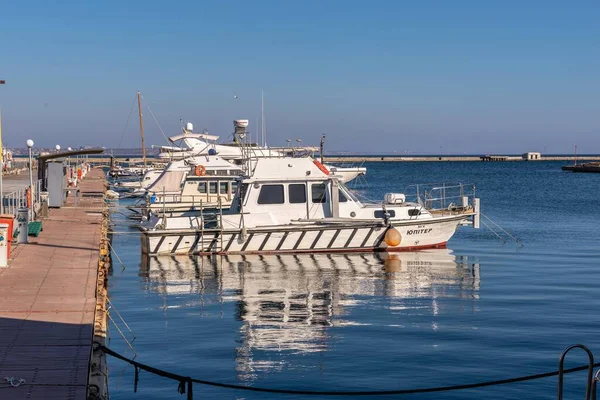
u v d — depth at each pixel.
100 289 16.19
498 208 51.44
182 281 22.28
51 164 34.88
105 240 24.50
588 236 34.84
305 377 12.91
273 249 26.52
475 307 18.75
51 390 8.70
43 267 18.16
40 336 11.27
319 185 26.89
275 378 12.87
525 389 12.30
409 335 15.81
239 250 26.42
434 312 18.12
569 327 16.53
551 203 56.31
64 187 38.84
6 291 14.97
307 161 26.88
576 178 106.88
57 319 12.45
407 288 21.36
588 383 7.71
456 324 16.83
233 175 36.34
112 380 12.72
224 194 35.47
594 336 15.71
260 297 19.94
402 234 27.53
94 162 144.62
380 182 90.44
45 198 30.83
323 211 26.88
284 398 11.88
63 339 11.09
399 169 150.38
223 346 14.94
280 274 23.33
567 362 13.78
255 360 13.97
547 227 38.88
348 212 27.16
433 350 14.60
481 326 16.62
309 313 18.03
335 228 26.70
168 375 9.76
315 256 26.48
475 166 174.88
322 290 20.95
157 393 12.06
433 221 27.73
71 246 22.16
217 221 26.25
